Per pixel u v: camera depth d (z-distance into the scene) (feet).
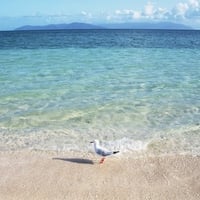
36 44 221.05
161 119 60.49
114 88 81.76
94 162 44.93
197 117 61.67
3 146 49.57
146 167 43.50
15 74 100.22
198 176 41.04
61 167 43.39
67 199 36.09
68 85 84.74
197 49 183.32
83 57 143.33
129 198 36.35
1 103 68.59
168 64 121.80
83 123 58.34
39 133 54.24
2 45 213.46
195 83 88.02
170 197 36.58
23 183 39.34
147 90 80.02
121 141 51.29
